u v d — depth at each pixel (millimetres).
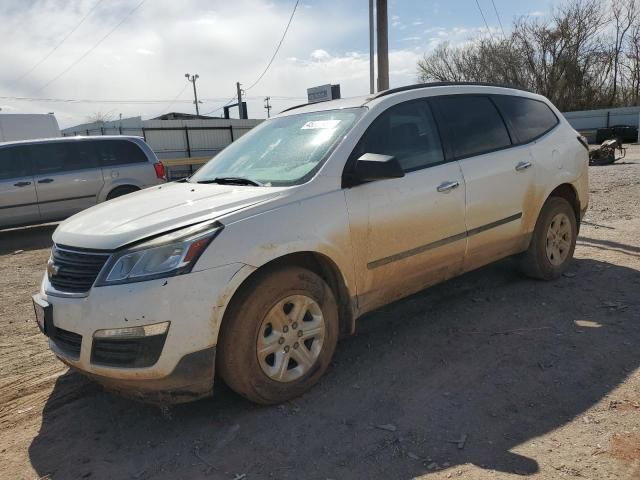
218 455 2822
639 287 4902
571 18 44688
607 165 18594
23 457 2947
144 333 2764
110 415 3326
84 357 2887
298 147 3812
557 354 3691
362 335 4281
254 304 3020
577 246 6602
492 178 4395
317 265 3543
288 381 3230
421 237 3887
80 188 10477
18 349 4539
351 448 2797
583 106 46875
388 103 3959
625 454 2572
